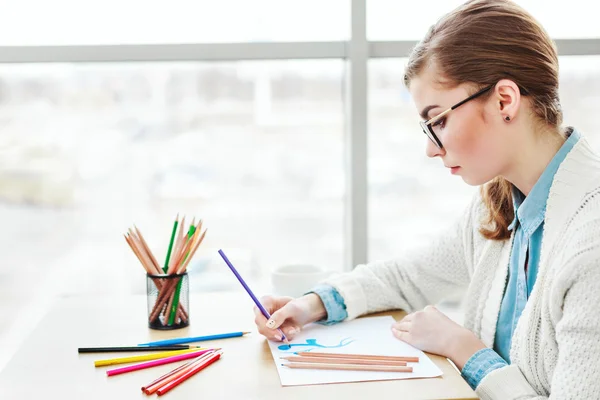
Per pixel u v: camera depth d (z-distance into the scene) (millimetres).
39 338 1189
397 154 1852
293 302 1201
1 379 1012
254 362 1058
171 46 1700
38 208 1889
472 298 1221
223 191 1904
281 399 916
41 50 1684
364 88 1713
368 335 1175
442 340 1092
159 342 1146
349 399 911
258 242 1924
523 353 1025
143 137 1871
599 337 899
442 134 1071
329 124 1854
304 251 1926
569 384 900
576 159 1030
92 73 1817
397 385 958
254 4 1742
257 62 1785
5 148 1842
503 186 1164
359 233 1762
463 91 1039
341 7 1762
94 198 1896
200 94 1848
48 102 1829
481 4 1062
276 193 1908
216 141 1879
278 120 1862
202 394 939
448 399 912
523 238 1117
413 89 1104
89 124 1854
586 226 955
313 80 1829
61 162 1870
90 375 1022
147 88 1840
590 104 1832
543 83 1024
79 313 1335
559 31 1781
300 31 1767
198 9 1726
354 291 1282
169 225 1914
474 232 1278
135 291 1945
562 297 953
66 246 1912
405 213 1892
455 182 1895
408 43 1714
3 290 1910
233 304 1385
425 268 1349
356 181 1745
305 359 1053
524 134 1043
